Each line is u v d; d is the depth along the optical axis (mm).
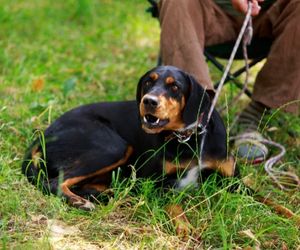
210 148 4188
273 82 4824
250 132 5023
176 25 4648
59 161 4312
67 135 4359
